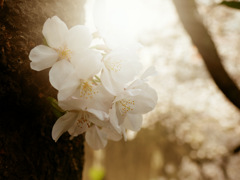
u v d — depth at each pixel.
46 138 0.26
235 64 1.55
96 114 0.21
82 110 0.22
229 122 1.96
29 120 0.25
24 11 0.24
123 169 2.60
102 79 0.22
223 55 1.55
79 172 0.29
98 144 0.25
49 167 0.26
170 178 2.54
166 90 2.03
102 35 0.23
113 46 0.23
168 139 2.37
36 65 0.22
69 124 0.23
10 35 0.23
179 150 2.38
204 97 1.93
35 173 0.25
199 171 2.36
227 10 1.39
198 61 1.72
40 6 0.25
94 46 0.23
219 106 1.92
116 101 0.23
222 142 2.10
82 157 0.29
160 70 1.88
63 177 0.27
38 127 0.25
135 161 2.58
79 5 0.29
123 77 0.23
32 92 0.24
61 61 0.22
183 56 1.79
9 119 0.24
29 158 0.25
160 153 2.51
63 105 0.22
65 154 0.27
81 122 0.23
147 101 0.24
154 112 2.23
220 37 1.52
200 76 1.84
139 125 0.25
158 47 1.82
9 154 0.24
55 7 0.26
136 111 0.24
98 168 2.47
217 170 2.26
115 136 0.25
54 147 0.26
